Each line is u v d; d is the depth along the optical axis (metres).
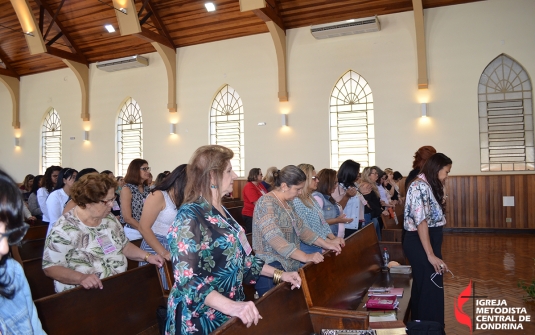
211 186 1.68
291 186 2.77
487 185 9.03
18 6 10.64
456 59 9.21
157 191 2.86
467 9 9.14
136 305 2.42
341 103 10.20
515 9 8.86
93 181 2.28
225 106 11.31
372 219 5.57
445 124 9.27
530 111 8.85
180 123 11.68
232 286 1.67
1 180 1.00
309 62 10.33
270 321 1.81
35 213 6.74
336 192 4.66
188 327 1.59
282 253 2.54
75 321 2.02
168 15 10.78
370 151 9.95
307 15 10.05
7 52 13.38
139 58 11.73
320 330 2.17
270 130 10.68
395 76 9.62
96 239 2.38
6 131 14.40
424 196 2.86
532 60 8.77
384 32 9.70
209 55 11.35
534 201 8.77
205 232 1.59
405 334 2.20
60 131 13.63
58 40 12.30
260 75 10.79
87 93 12.85
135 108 12.40
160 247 2.78
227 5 10.19
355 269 3.21
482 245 7.56
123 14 9.96
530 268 5.65
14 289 1.10
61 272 2.17
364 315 2.10
